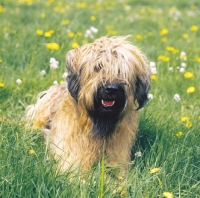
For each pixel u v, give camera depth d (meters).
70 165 5.09
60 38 9.43
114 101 4.97
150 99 6.61
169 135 5.70
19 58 8.19
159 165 5.12
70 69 5.17
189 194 4.54
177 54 9.55
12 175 4.48
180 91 7.50
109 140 5.27
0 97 6.65
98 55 5.03
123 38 5.45
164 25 13.38
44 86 7.12
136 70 5.18
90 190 4.39
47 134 5.62
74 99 5.21
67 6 15.69
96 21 12.98
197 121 6.12
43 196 4.21
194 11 17.47
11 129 5.45
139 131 5.88
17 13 13.03
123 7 17.30
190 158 5.20
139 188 4.47
